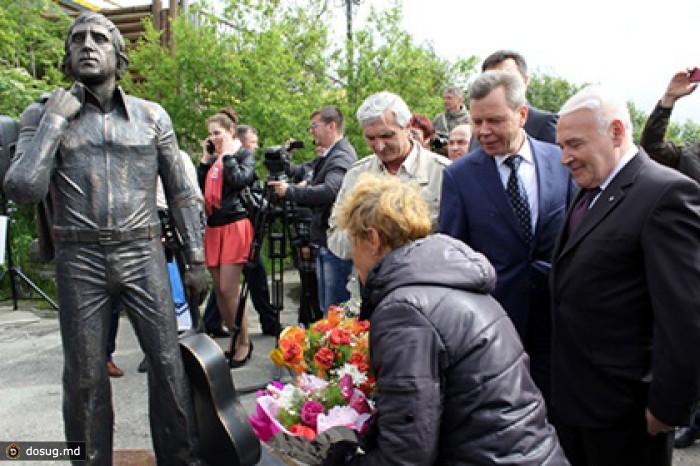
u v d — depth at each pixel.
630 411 1.85
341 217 1.67
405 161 2.84
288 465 1.75
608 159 1.89
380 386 1.43
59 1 9.42
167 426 2.33
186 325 4.23
